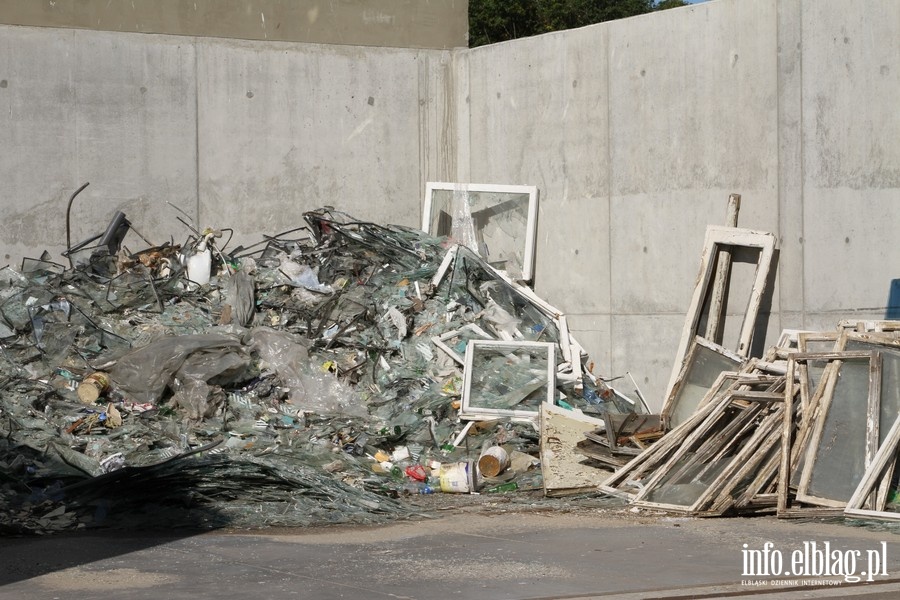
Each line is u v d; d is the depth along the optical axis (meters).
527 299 12.57
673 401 10.30
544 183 13.04
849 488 8.00
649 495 8.68
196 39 13.39
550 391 11.12
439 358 11.64
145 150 13.22
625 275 12.08
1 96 12.68
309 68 13.83
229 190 13.53
